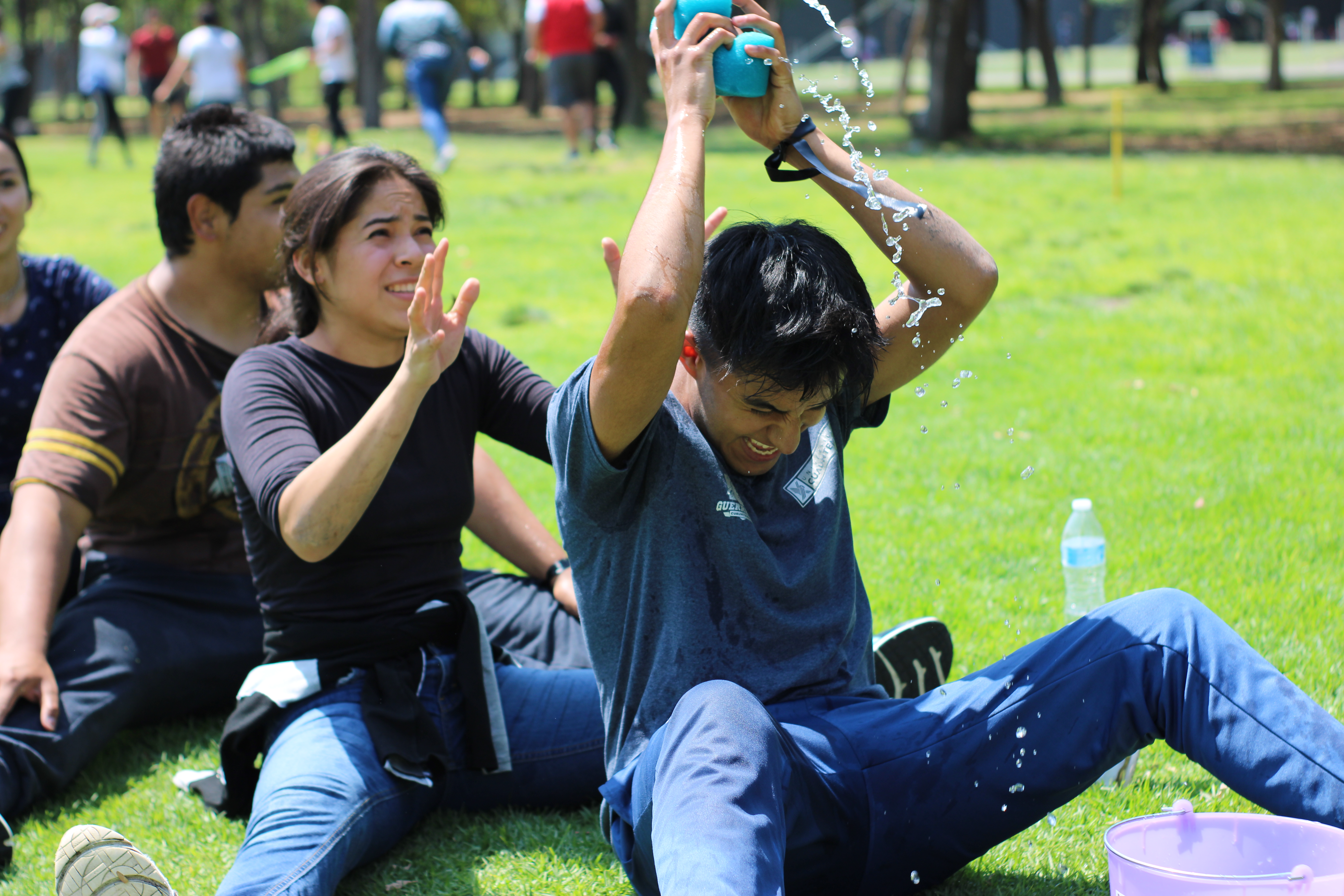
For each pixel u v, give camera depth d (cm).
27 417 524
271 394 387
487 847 383
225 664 466
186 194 466
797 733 302
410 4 2142
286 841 334
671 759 275
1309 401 879
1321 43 9388
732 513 305
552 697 406
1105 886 344
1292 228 1600
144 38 3253
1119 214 1747
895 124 3459
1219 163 2375
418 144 2811
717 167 2189
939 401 910
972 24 4847
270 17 6800
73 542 453
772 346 282
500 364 421
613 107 2575
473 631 397
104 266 1359
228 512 484
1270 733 281
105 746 466
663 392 287
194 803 415
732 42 316
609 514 310
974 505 689
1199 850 291
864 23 7300
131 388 466
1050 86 4359
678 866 253
